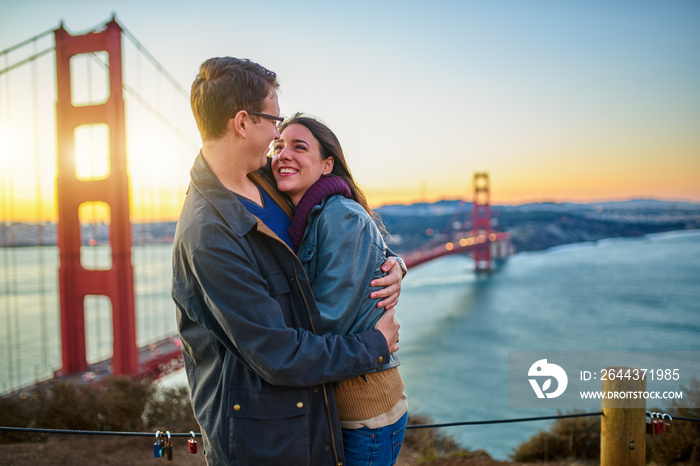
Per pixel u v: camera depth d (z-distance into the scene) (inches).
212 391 45.0
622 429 83.7
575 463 171.5
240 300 40.4
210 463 44.7
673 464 152.4
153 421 193.5
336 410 44.9
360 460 47.8
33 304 2333.9
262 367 40.1
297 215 49.1
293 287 44.7
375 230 49.5
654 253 5388.8
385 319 47.3
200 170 44.3
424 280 3491.6
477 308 2395.4
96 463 153.9
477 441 612.7
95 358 1050.7
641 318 2155.5
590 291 2989.7
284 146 53.6
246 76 43.9
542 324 2012.8
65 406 188.1
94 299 2967.5
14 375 917.8
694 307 2459.4
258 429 42.3
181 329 47.0
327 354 41.6
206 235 41.2
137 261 4215.1
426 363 1373.0
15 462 151.3
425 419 246.4
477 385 1128.8
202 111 44.6
